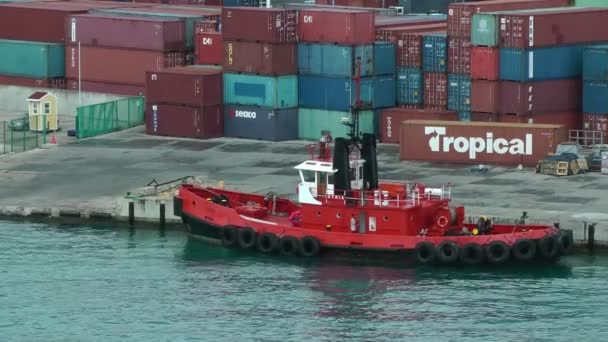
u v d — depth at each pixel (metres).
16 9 193.88
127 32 184.62
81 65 189.00
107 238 144.12
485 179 153.38
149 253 139.25
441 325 121.38
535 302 125.06
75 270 135.00
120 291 130.00
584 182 151.12
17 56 192.25
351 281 130.75
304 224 137.00
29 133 179.12
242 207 140.62
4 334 121.69
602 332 119.38
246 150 169.00
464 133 159.50
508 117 164.50
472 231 134.38
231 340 119.75
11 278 133.12
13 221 149.75
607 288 127.69
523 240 131.75
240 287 130.12
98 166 164.38
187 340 119.94
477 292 127.44
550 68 164.25
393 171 157.50
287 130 172.88
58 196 154.00
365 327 121.31
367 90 169.50
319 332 120.81
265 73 171.50
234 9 172.75
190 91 173.88
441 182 152.38
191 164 163.50
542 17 162.62
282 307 125.75
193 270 134.38
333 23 168.88
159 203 147.50
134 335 121.06
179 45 183.38
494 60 164.25
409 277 131.25
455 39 167.38
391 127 169.38
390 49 171.12
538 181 151.88
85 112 177.12
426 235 134.12
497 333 119.69
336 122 170.50
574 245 136.12
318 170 136.75
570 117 166.50
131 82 185.50
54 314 125.50
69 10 191.12
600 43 166.75
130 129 180.50
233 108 174.50
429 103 170.38
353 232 135.12
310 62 171.50
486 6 168.38
